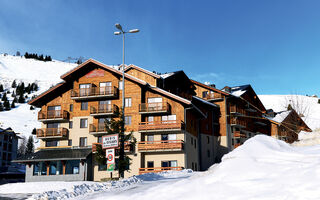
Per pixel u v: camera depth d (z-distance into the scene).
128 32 28.92
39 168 42.16
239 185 8.83
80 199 12.90
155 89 41.09
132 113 41.00
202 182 9.98
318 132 17.77
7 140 81.69
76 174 39.78
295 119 46.25
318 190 7.25
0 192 29.11
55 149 43.31
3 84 187.38
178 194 9.51
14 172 60.62
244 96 60.78
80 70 44.16
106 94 41.88
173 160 39.12
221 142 53.62
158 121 40.41
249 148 11.84
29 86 182.75
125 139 28.14
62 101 45.41
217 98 54.66
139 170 38.50
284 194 7.55
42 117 44.41
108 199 11.41
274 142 13.11
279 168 9.38
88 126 42.91
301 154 10.58
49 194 14.19
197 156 46.03
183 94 49.09
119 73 41.78
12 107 146.62
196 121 48.12
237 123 55.56
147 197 10.16
